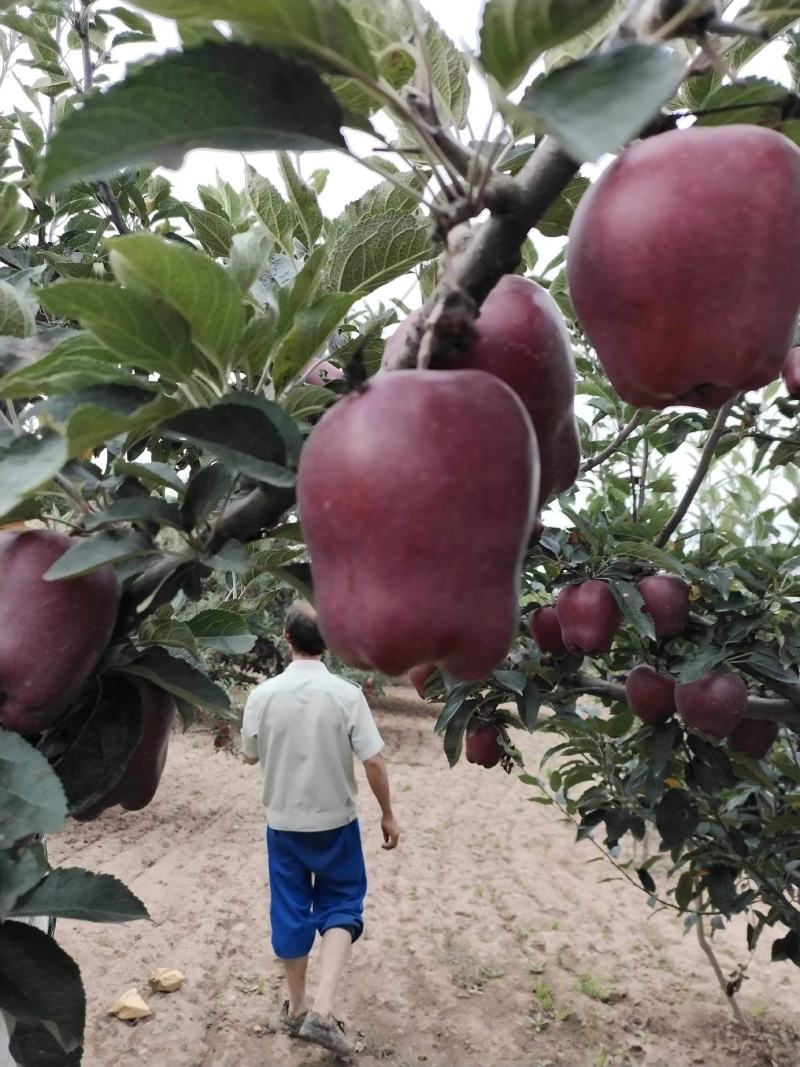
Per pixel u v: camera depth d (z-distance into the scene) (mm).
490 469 732
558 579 2721
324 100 714
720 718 2455
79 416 768
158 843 6578
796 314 813
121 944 5055
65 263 2307
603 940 5539
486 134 753
